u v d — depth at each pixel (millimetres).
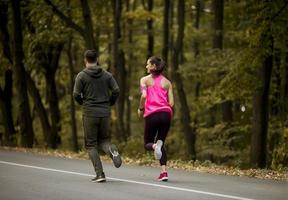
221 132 35719
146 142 14609
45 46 36594
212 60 33625
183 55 45750
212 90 32812
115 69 37781
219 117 41844
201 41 45375
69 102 50094
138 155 23781
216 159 38969
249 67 27641
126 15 43031
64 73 48031
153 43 46500
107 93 14195
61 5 32969
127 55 51188
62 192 12781
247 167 27344
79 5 34625
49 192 12758
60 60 47562
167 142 43469
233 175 16469
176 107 46938
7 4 32219
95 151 14211
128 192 12914
